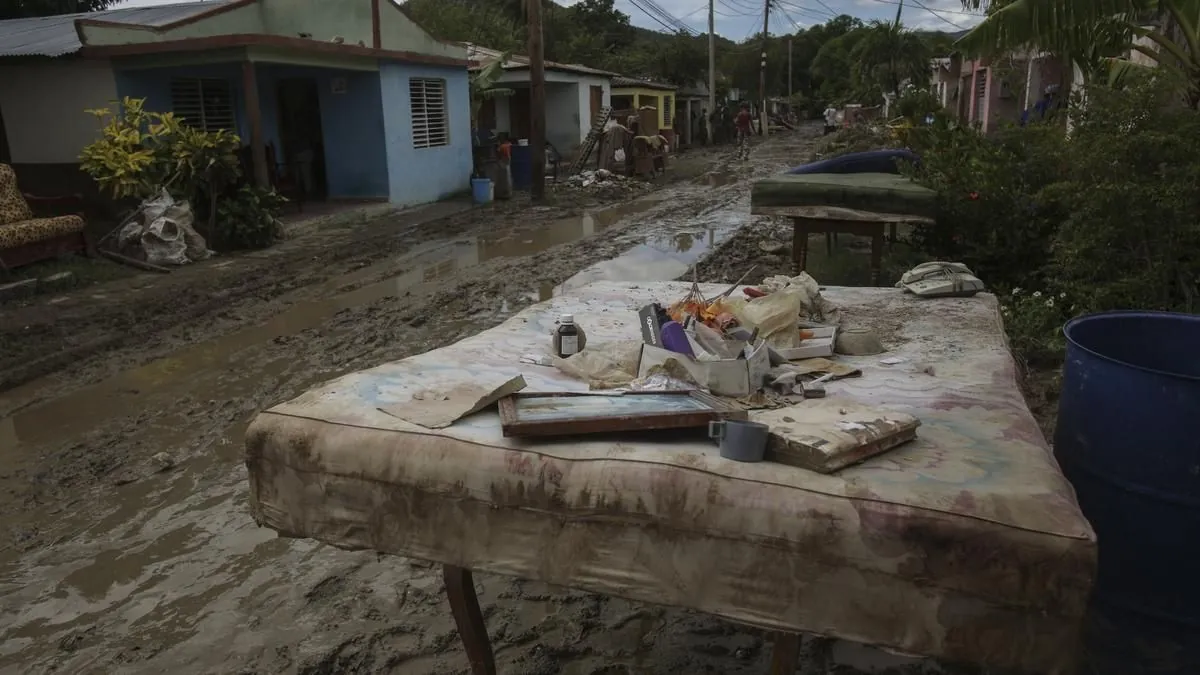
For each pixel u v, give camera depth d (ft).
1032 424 7.76
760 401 8.25
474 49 76.43
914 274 14.02
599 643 9.23
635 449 7.06
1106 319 9.04
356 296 26.37
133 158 31.09
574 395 8.14
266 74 46.16
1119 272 17.02
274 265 31.40
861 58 103.19
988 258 22.39
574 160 69.46
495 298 25.54
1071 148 18.60
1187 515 7.23
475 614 8.00
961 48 22.58
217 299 26.08
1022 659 5.88
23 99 37.01
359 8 47.01
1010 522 5.82
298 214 41.96
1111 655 7.90
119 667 9.22
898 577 6.00
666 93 99.45
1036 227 21.44
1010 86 42.65
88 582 10.94
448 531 7.41
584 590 6.98
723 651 9.04
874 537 6.00
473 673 8.39
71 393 18.24
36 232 27.48
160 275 29.48
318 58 39.86
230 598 10.44
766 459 6.81
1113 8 20.22
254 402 17.28
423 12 97.30
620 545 6.79
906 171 25.27
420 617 9.88
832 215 22.24
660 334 9.89
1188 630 7.46
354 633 9.61
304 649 9.35
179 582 10.85
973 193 22.15
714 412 7.26
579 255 32.55
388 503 7.58
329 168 47.52
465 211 46.80
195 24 37.63
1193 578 7.35
